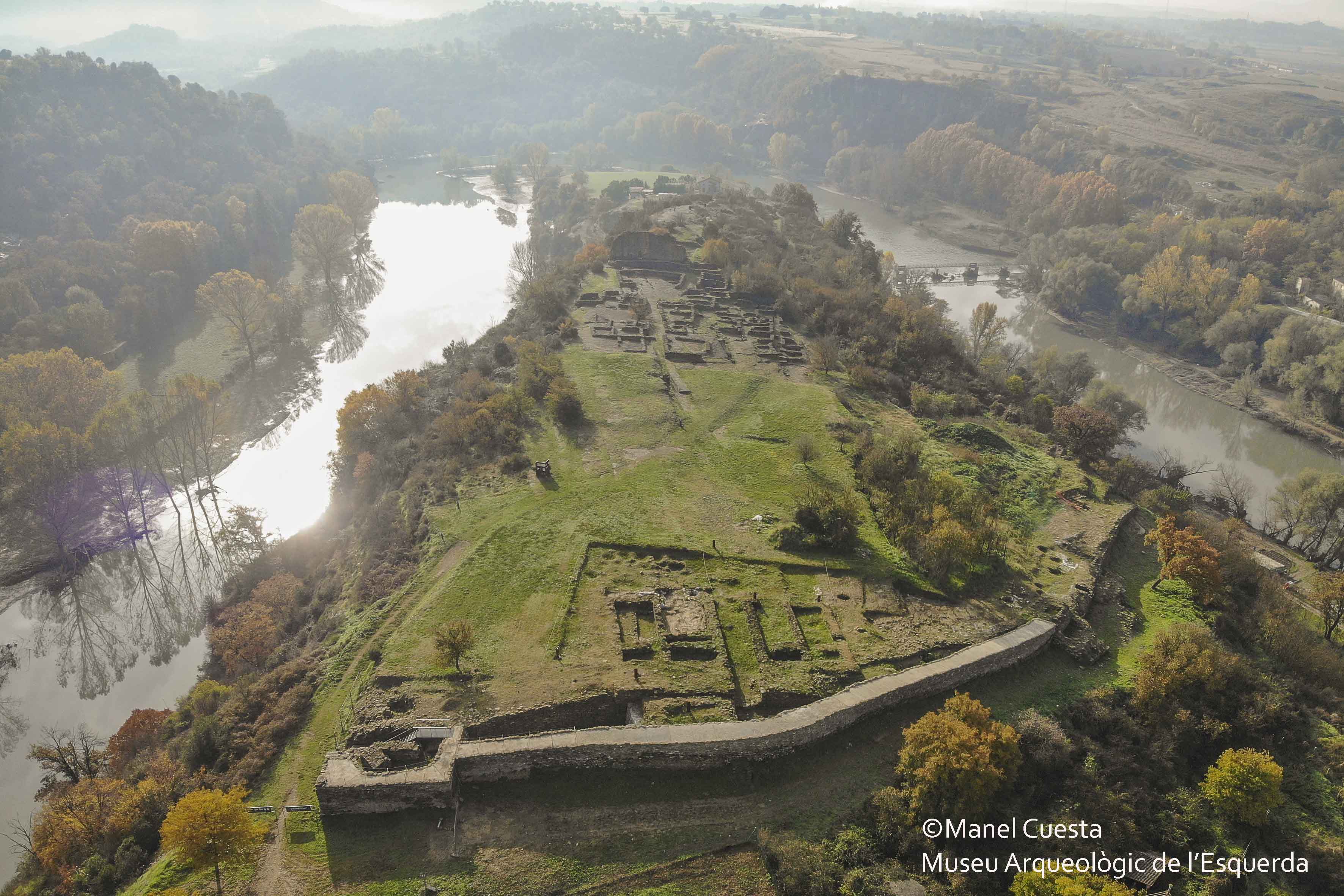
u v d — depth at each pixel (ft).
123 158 654.12
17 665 271.69
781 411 326.44
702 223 589.32
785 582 224.33
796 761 171.22
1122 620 225.15
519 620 208.23
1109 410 385.29
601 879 148.77
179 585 309.83
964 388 370.94
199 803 145.59
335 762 163.73
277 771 174.70
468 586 222.48
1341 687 215.72
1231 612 233.76
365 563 250.78
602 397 334.65
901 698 184.65
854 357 378.12
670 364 370.53
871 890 147.64
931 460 294.66
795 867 148.77
